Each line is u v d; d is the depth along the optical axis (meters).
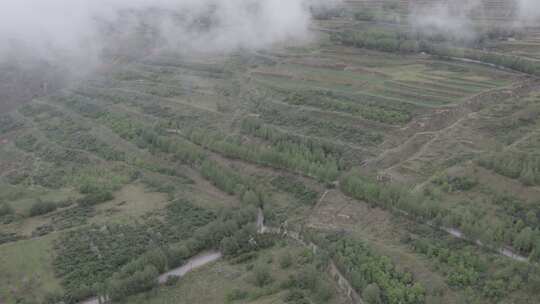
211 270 178.38
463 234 178.00
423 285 157.75
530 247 167.75
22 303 162.25
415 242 175.62
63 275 174.25
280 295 160.12
